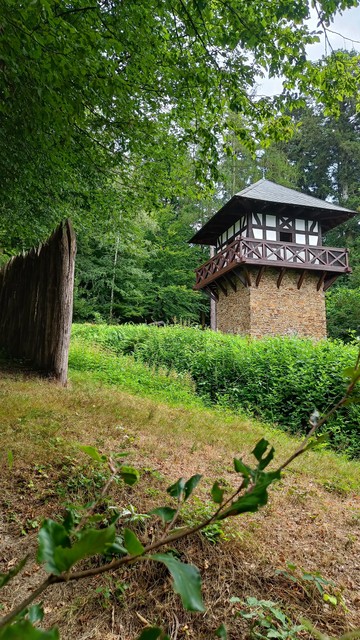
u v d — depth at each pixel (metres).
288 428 8.11
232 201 16.27
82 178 7.66
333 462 5.43
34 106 4.20
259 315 16.27
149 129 6.54
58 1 3.70
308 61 5.13
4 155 6.02
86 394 6.01
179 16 5.04
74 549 0.38
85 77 4.34
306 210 16.88
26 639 0.24
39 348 7.45
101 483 3.15
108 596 2.29
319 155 31.88
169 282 26.80
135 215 9.18
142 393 8.16
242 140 6.14
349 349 9.30
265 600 2.28
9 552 2.63
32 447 3.61
